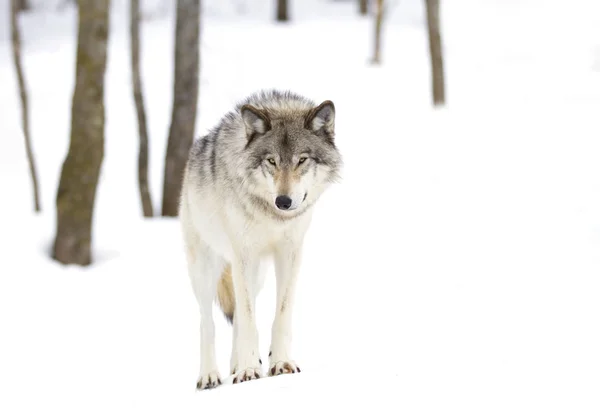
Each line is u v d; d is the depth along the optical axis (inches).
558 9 1792.6
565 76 1293.1
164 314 568.1
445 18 1807.3
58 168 1073.5
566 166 794.8
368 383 293.9
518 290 504.1
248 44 1574.8
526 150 867.4
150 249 707.4
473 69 1416.1
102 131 695.7
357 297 553.6
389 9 1961.1
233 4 2000.5
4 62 1535.4
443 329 440.1
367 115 1135.0
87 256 693.3
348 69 1419.8
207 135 421.4
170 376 443.8
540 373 300.7
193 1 821.2
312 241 707.4
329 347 449.1
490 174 810.2
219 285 424.8
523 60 1455.5
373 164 915.4
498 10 1830.7
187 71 826.8
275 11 1843.0
